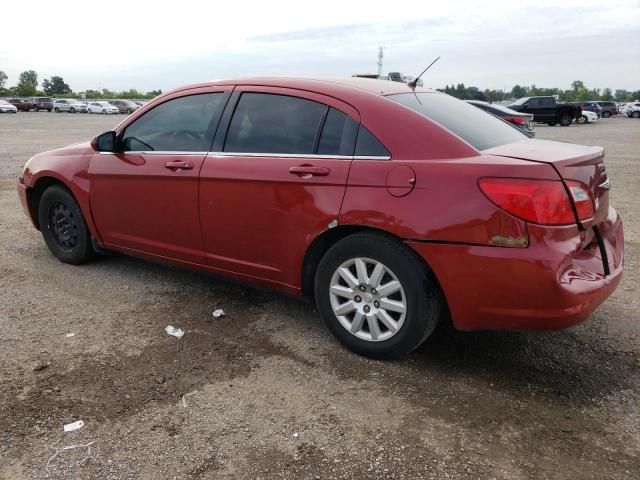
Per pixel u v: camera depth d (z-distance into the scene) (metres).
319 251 3.48
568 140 21.34
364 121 3.25
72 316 3.96
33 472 2.40
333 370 3.24
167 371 3.22
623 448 2.56
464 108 3.85
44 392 2.99
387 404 2.90
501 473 2.40
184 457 2.50
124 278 4.71
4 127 29.66
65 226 4.99
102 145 4.40
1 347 3.48
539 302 2.77
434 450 2.54
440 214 2.90
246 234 3.66
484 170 2.83
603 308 4.12
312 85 3.56
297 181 3.36
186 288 4.50
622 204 8.12
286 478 2.37
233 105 3.82
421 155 3.04
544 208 2.73
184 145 4.00
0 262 5.13
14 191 8.96
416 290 3.05
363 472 2.41
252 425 2.72
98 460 2.47
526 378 3.15
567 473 2.40
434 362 3.33
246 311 4.07
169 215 4.05
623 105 57.12
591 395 2.99
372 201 3.09
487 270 2.82
